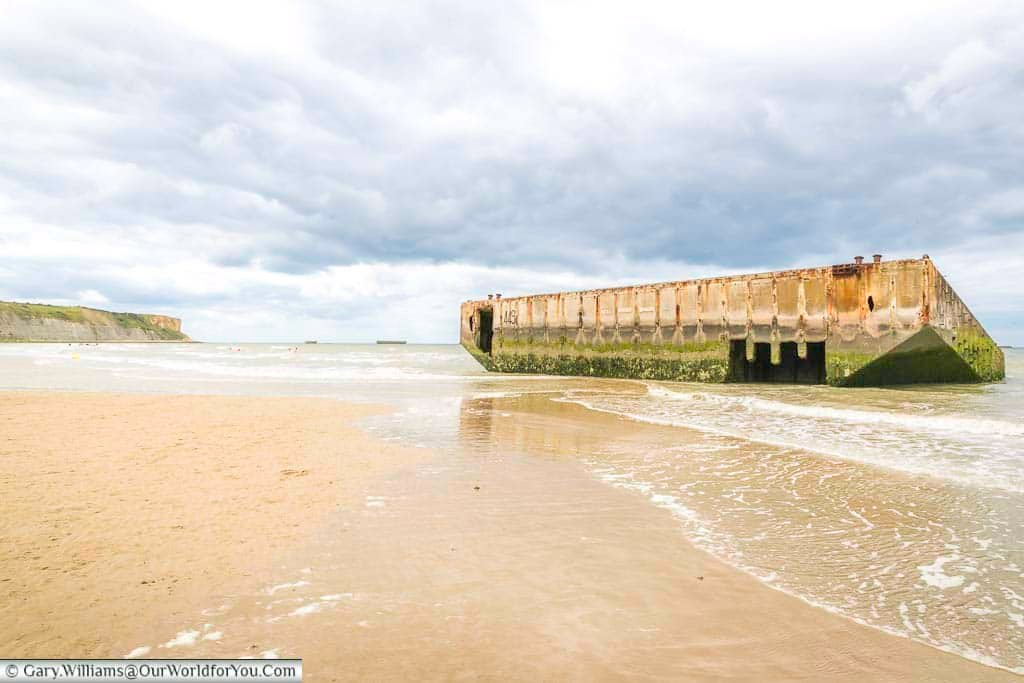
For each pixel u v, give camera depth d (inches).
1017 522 217.3
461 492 254.4
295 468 292.4
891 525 214.4
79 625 131.5
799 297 781.9
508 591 155.4
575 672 117.2
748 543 195.5
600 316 1045.8
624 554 184.1
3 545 177.3
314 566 168.9
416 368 1435.8
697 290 895.1
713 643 130.4
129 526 197.5
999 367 911.7
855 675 118.7
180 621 134.9
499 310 1266.0
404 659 120.7
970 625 139.9
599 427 447.8
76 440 353.1
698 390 767.7
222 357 2113.7
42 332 6077.8
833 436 406.3
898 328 698.2
